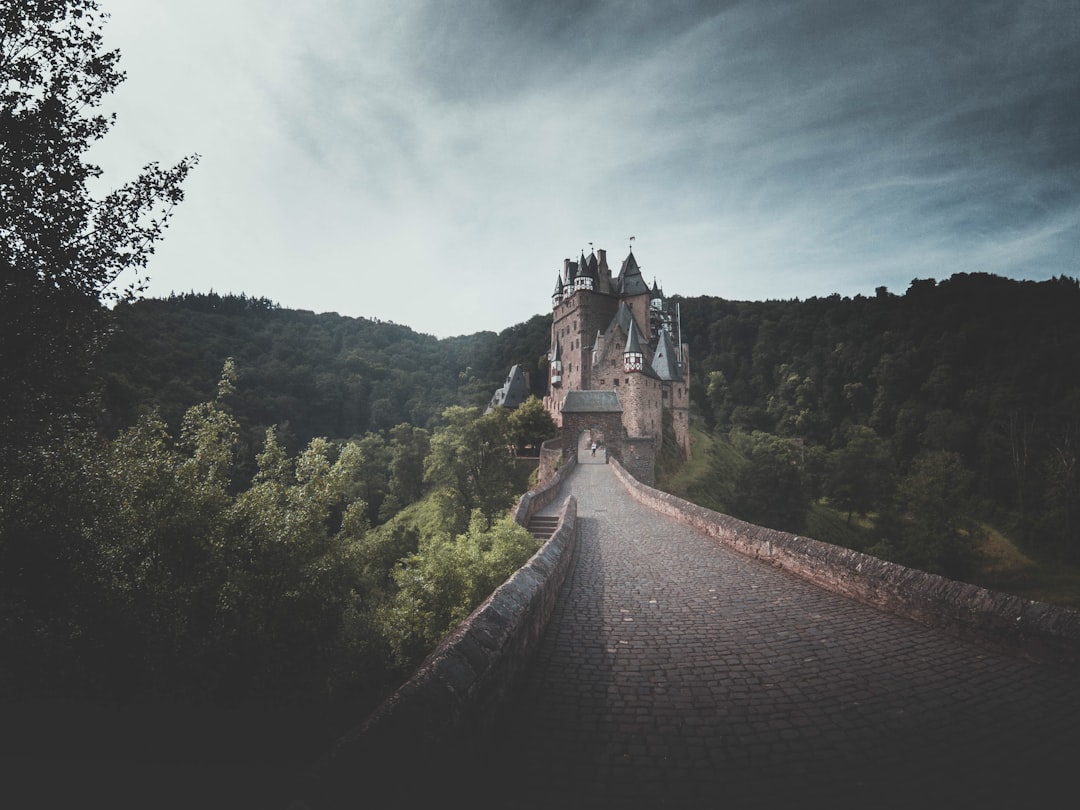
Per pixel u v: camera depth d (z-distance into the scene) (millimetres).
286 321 167500
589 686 4605
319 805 1987
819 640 5695
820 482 66625
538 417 61281
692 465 69375
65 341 5594
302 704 9773
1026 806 2879
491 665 3682
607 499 23078
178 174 5809
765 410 116875
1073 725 3744
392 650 11047
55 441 6730
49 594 7223
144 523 10508
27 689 6852
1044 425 66312
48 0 4785
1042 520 46562
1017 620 5043
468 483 37875
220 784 6977
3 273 4898
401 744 2488
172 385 61594
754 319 143000
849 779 3213
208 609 10102
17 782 5988
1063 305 91375
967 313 99250
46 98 4957
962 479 42000
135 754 6832
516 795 3076
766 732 3809
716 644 5641
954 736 3670
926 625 6062
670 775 3287
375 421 120250
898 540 48688
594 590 8008
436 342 195250
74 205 5223
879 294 130875
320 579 11820
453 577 11867
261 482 12945
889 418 96125
